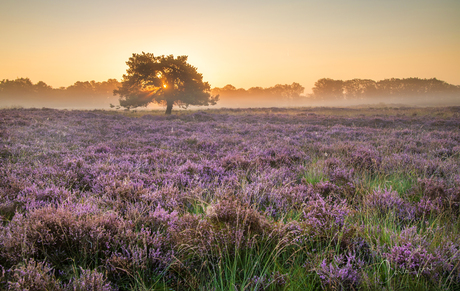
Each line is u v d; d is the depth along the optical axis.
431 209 3.07
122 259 2.03
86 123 14.52
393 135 11.32
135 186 4.05
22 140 8.17
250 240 2.35
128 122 16.58
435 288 1.86
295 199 3.60
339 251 2.39
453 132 11.84
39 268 1.84
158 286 1.95
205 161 6.00
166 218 2.78
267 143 8.93
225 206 2.73
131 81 33.50
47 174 4.55
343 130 13.38
